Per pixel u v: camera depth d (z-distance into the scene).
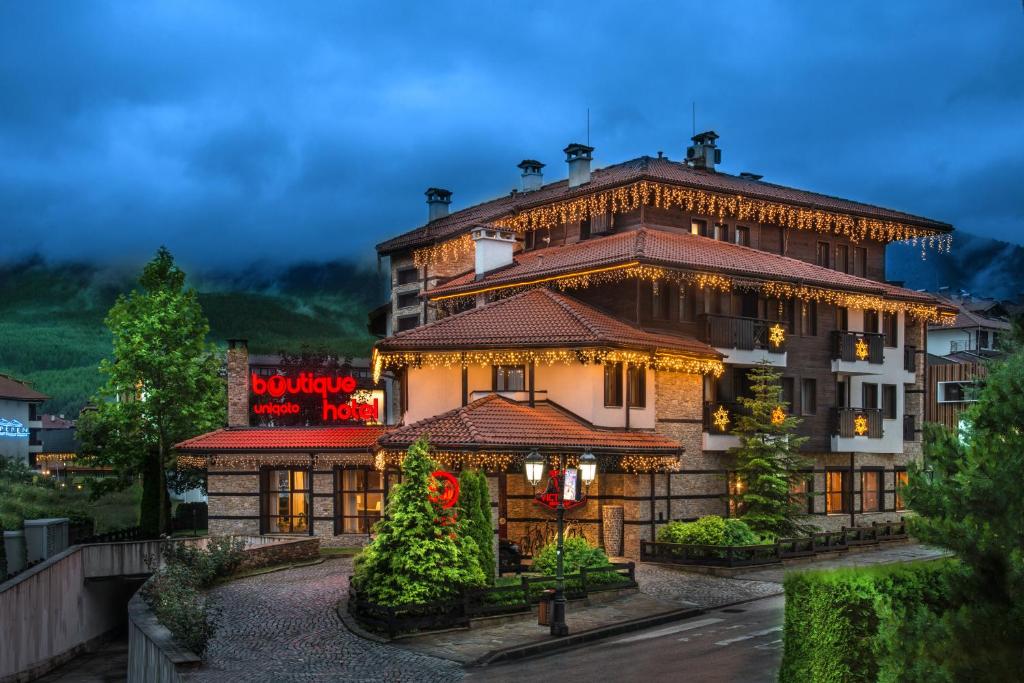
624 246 39.72
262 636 23.66
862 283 44.72
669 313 39.69
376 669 20.59
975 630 9.67
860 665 13.20
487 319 37.81
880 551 38.50
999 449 10.13
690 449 38.66
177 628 21.31
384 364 37.50
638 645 22.62
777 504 37.25
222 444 40.72
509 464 31.50
